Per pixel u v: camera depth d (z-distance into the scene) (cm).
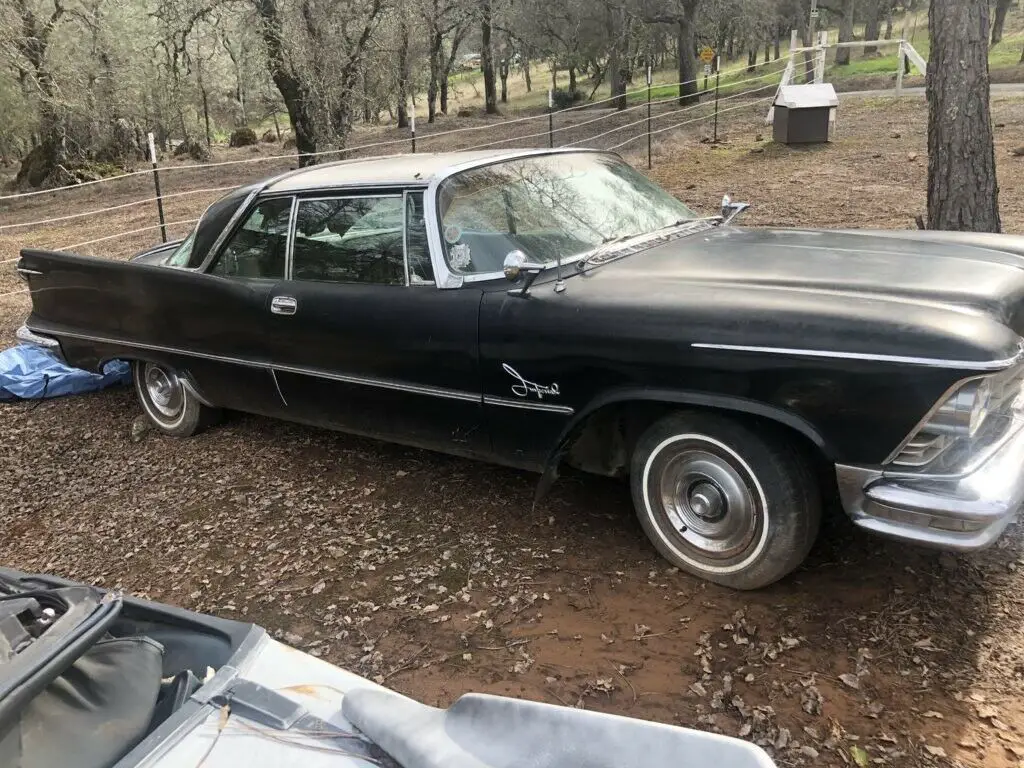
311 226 423
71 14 2734
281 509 429
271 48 1736
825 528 354
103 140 3094
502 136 2652
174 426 539
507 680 285
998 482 262
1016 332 285
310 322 415
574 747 160
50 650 168
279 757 168
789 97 1620
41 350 678
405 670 296
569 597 327
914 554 331
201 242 474
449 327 363
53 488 492
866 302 283
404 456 474
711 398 297
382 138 3009
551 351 332
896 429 265
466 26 4022
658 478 330
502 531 380
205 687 189
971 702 254
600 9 4028
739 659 282
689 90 3478
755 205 1110
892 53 4678
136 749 169
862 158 1417
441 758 158
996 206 623
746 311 292
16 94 2675
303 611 339
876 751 239
